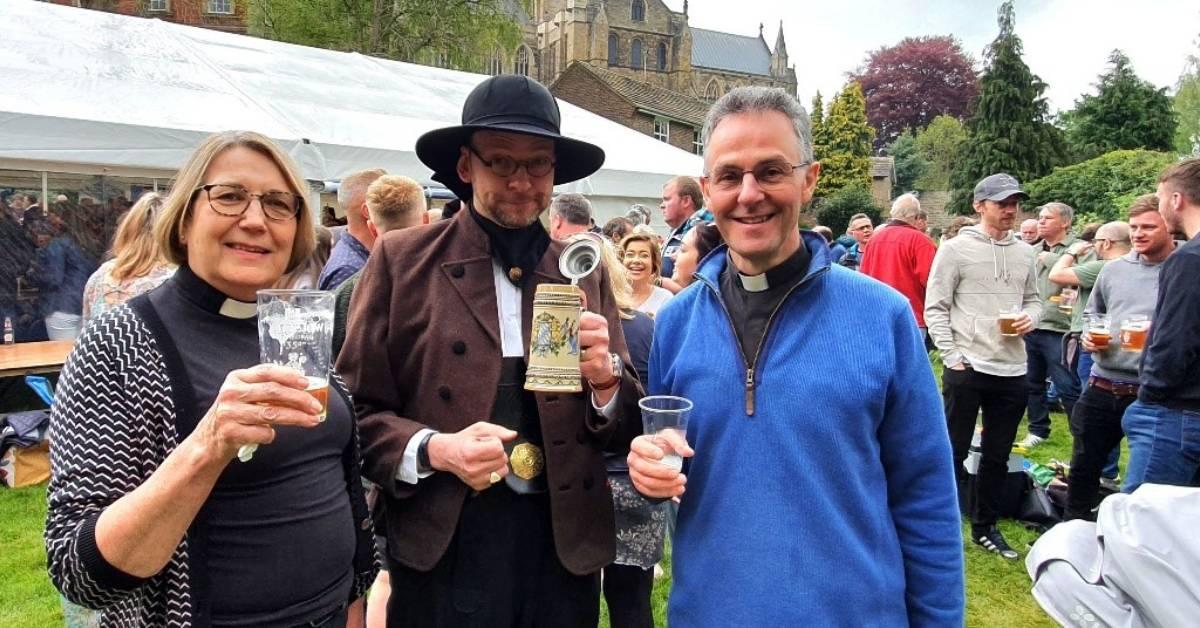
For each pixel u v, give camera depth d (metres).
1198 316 2.76
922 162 52.56
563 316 1.56
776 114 1.45
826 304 1.49
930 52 63.47
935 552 1.48
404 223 3.59
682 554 1.56
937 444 1.49
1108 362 3.81
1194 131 32.06
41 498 4.84
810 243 1.57
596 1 54.78
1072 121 36.06
